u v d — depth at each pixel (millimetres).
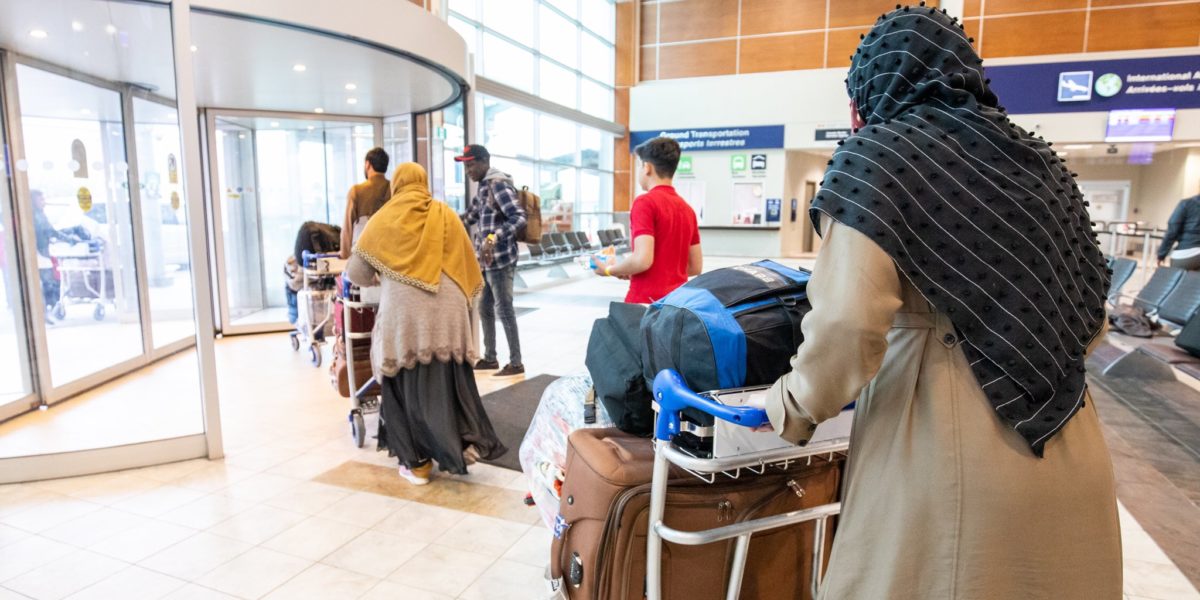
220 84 4832
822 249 946
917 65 988
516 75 12281
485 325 4691
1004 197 895
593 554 1375
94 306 3359
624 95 16516
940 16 1010
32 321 3414
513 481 2811
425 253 2656
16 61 3389
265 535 2322
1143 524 2398
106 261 3400
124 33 2977
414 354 2662
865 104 1093
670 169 2490
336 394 4125
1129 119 12305
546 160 13430
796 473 1372
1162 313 5160
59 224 3516
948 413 904
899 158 903
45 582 2016
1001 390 878
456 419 2764
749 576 1378
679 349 1263
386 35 3730
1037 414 878
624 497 1309
